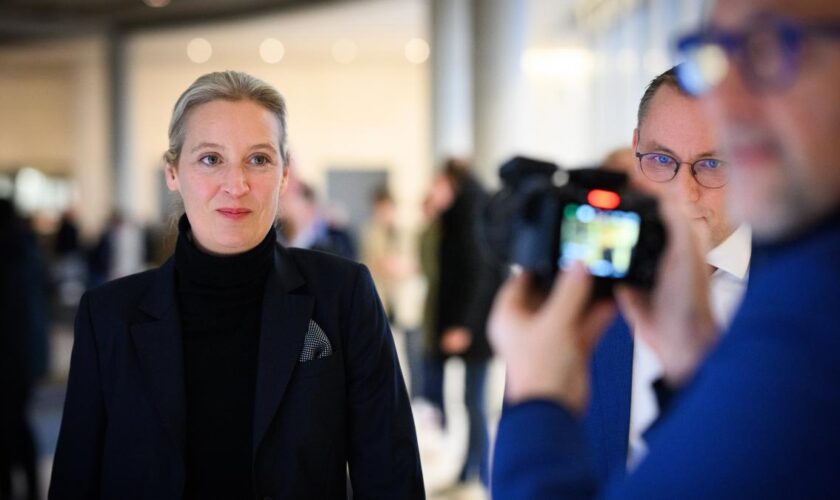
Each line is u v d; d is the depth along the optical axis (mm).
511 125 9086
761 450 561
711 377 613
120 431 1513
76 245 14094
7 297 4164
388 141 18391
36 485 4289
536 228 746
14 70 18328
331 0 13117
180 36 15820
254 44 16391
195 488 1495
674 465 596
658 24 8117
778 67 594
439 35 10672
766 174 619
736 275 1373
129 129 16562
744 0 614
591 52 11094
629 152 1536
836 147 593
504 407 753
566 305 719
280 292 1568
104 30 15852
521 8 9117
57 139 18469
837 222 609
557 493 672
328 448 1529
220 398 1525
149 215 18281
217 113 1518
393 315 6270
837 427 549
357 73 18281
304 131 18344
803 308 577
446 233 4508
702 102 684
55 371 8469
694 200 1386
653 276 733
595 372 1369
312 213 4270
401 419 1615
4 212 4262
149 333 1530
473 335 4492
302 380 1531
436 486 4645
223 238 1515
